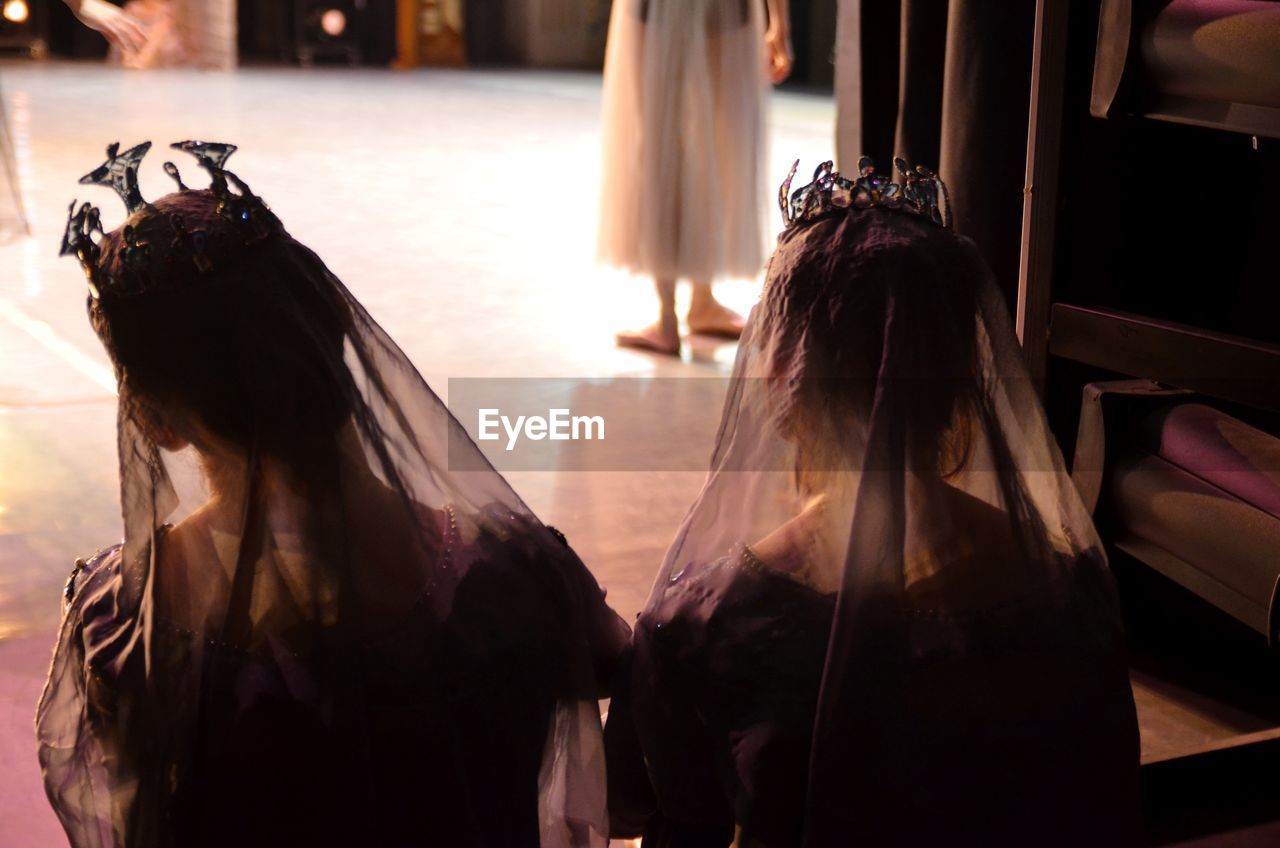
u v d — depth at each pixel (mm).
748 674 1070
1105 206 2252
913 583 1060
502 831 1147
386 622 1073
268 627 1035
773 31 4402
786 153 8055
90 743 1145
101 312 1019
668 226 4098
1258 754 2012
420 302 4691
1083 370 2309
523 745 1158
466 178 7215
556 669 1195
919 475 1055
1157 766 1962
